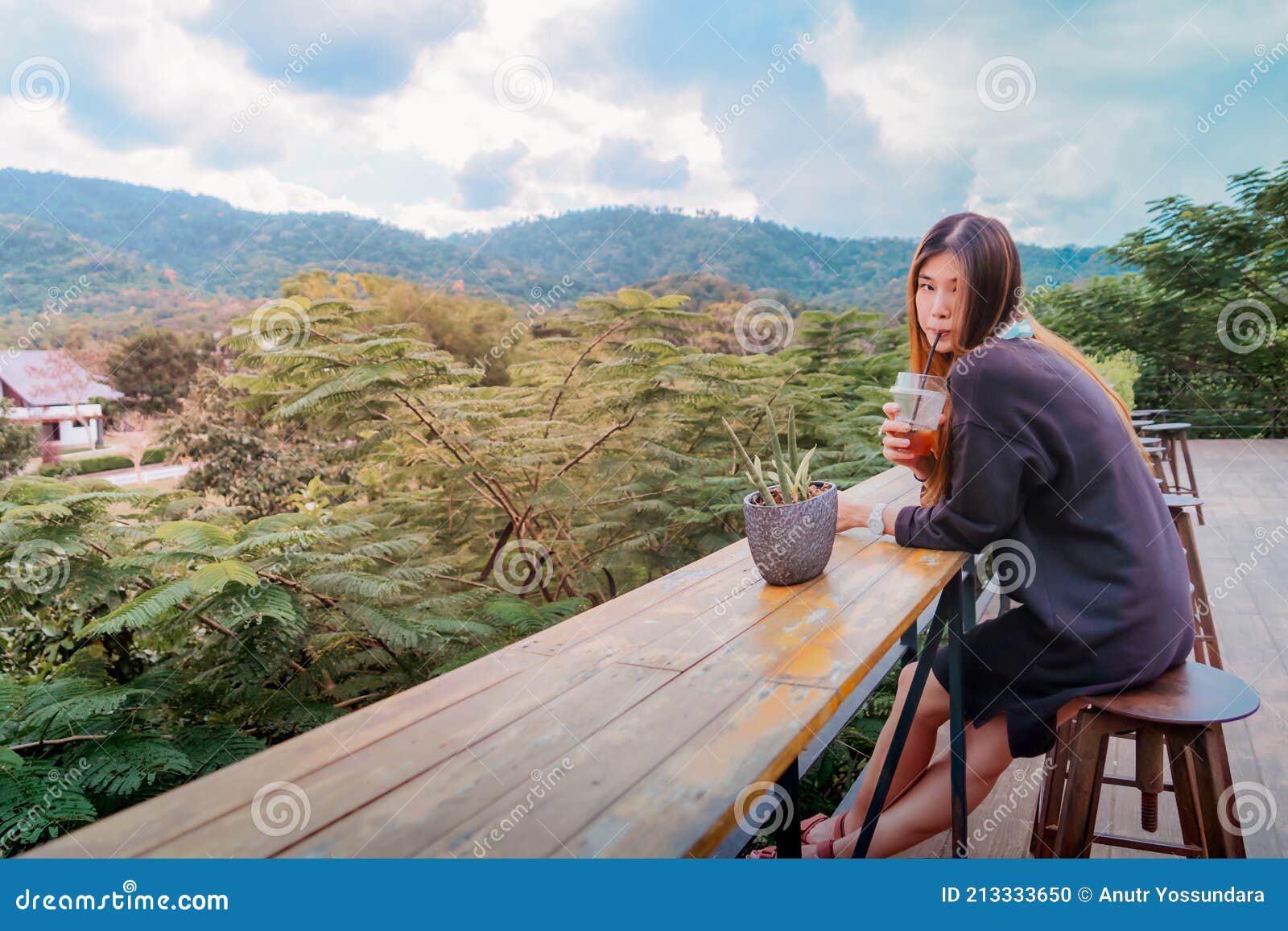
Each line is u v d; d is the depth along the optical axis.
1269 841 1.93
